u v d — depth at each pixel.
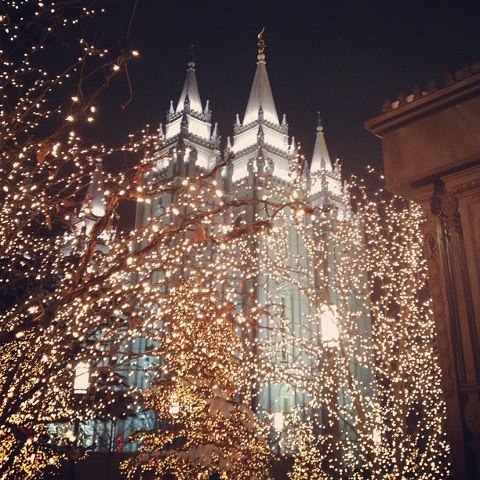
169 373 21.89
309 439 25.98
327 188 74.25
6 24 12.12
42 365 10.28
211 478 24.75
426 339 21.39
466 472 8.27
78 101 11.35
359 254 24.30
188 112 78.19
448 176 9.44
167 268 12.48
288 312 59.88
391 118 10.09
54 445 18.80
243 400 24.66
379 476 18.19
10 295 17.81
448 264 9.49
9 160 12.41
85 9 12.27
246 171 74.62
